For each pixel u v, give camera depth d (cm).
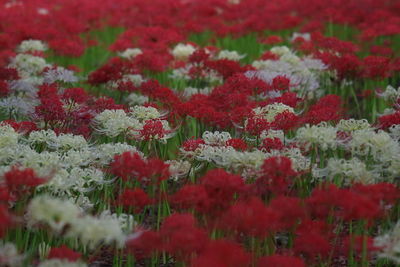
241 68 1049
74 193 672
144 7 1623
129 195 584
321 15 1557
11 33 1348
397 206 679
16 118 965
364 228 607
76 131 830
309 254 564
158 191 688
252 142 779
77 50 1291
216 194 562
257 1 1694
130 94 1072
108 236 505
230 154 645
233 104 872
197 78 1104
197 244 498
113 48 1328
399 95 941
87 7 1609
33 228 597
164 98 922
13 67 1111
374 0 1675
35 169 605
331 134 647
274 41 1374
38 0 1733
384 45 1399
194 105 847
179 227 519
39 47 1264
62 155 701
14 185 547
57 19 1478
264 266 514
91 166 689
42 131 709
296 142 692
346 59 1091
